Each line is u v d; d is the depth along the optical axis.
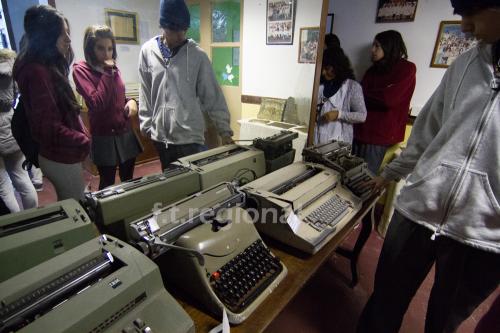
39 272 0.68
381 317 1.30
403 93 2.28
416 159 1.24
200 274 0.84
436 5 2.32
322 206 1.31
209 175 1.25
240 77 2.44
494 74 0.88
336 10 2.78
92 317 0.61
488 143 0.89
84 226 0.87
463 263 1.05
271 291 0.92
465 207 0.96
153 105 1.91
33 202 2.18
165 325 0.69
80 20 2.13
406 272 1.19
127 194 0.98
